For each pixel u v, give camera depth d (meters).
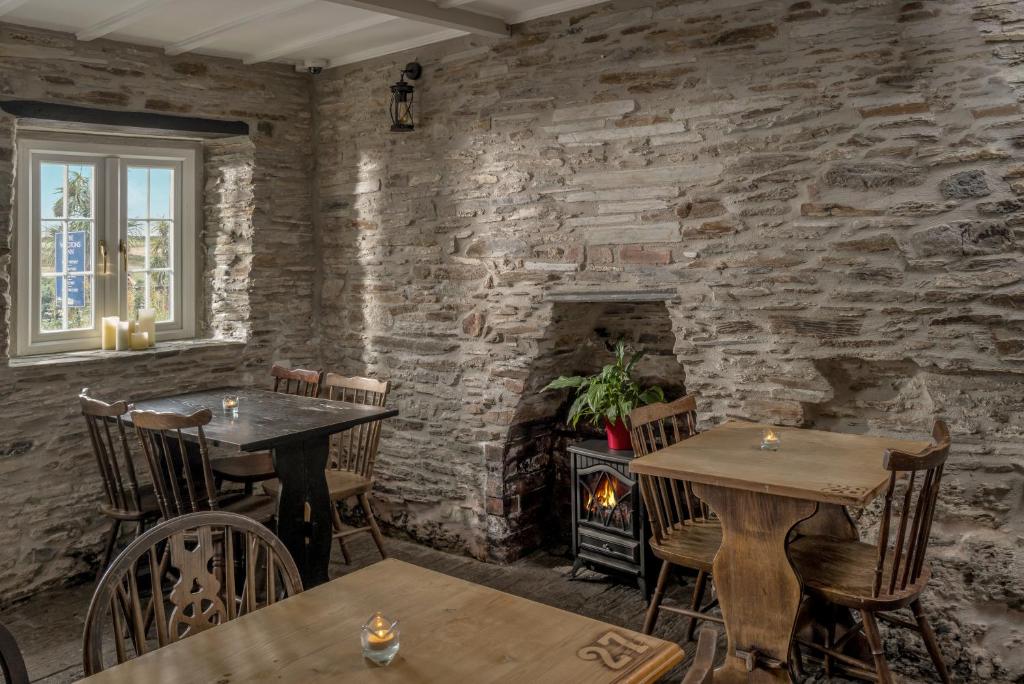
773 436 2.95
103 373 4.18
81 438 4.10
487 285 4.24
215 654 1.59
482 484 4.34
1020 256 2.85
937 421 2.78
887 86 3.07
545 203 3.99
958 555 3.00
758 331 3.42
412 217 4.52
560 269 3.96
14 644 1.64
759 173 3.37
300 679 1.49
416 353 4.58
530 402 4.25
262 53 4.52
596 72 3.78
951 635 3.01
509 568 4.23
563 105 3.89
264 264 4.81
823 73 3.20
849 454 2.86
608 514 3.87
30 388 3.91
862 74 3.11
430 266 4.47
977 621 2.97
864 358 3.18
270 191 4.80
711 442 3.07
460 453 4.42
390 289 4.66
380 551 4.11
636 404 3.81
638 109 3.67
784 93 3.29
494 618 1.74
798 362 3.33
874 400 3.26
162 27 3.99
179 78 4.39
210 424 3.48
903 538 2.46
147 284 4.80
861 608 2.51
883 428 3.23
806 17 3.21
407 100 4.40
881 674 2.52
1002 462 2.93
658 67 3.60
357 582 1.95
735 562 2.70
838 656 2.67
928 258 3.02
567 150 3.90
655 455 2.87
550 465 4.57
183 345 4.59
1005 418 2.92
